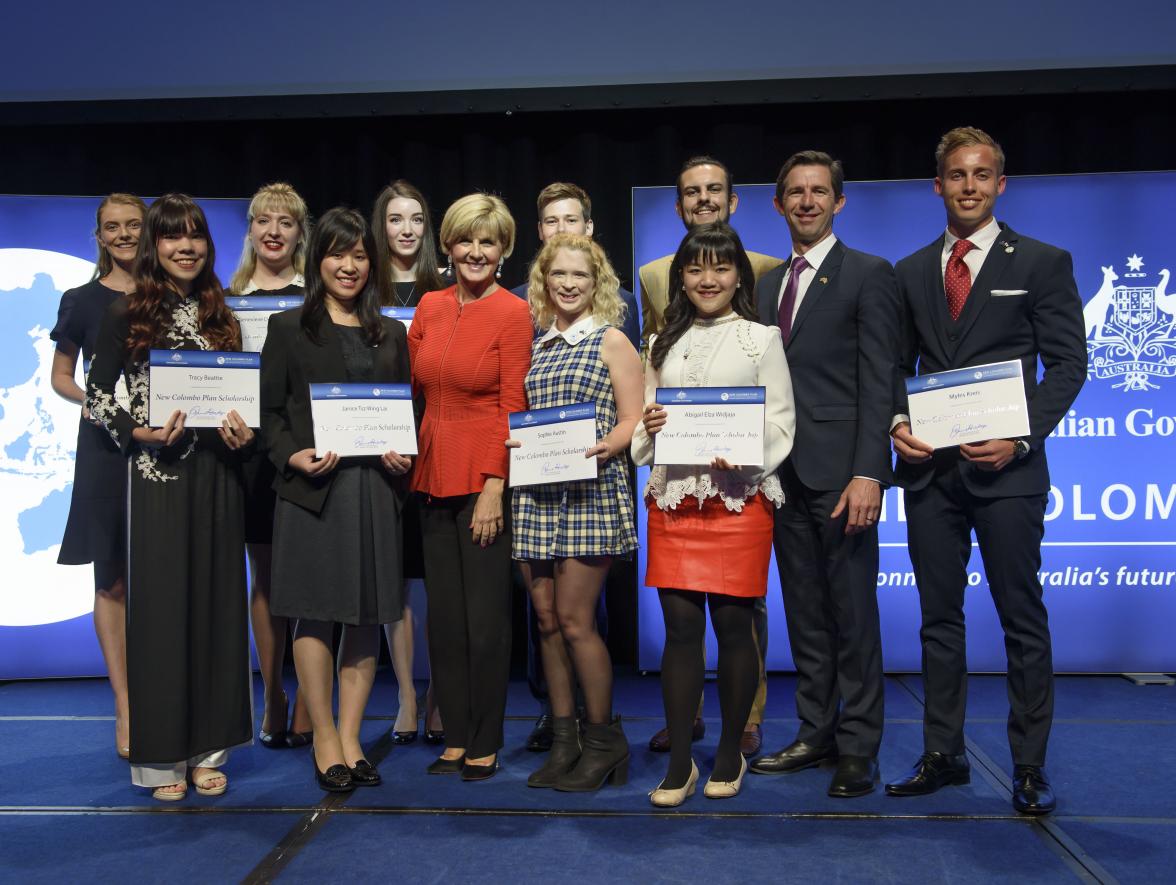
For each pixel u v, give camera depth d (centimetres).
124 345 280
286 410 290
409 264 355
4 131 448
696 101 422
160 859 243
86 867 239
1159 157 426
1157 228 399
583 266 289
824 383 292
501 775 303
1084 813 267
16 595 423
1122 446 402
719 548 269
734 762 280
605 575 290
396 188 349
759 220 411
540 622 298
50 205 420
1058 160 432
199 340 286
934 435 274
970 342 280
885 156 442
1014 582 275
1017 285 277
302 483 283
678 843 249
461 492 290
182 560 277
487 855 243
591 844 249
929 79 416
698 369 274
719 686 279
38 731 355
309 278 290
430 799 282
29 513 422
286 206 341
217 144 454
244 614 291
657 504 277
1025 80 412
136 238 347
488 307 295
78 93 430
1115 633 404
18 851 249
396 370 299
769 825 260
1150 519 402
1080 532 404
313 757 308
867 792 281
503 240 296
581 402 280
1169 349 400
